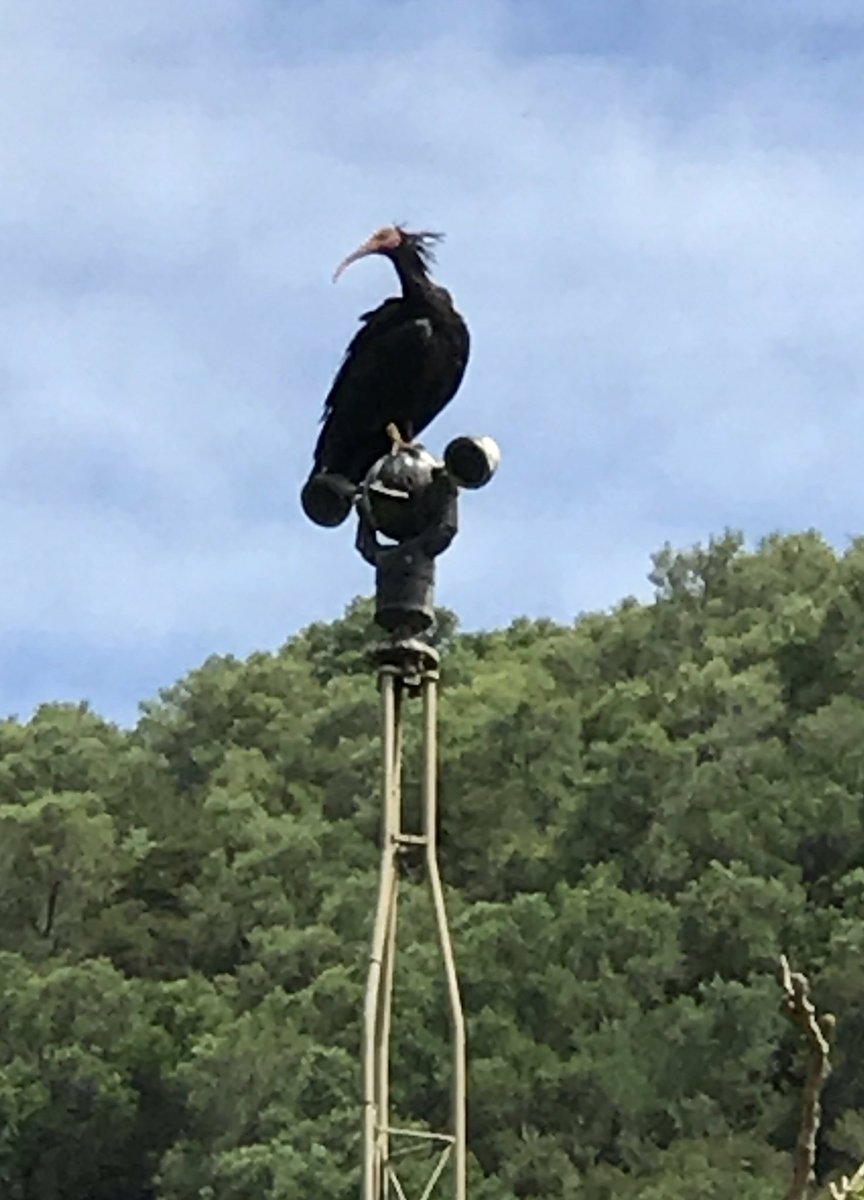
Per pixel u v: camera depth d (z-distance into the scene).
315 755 57.94
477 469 8.38
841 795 48.84
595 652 62.25
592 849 49.47
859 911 44.84
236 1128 40.66
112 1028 43.28
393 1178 7.90
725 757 51.53
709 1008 42.00
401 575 8.49
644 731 51.00
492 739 53.47
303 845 51.66
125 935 49.44
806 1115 6.92
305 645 65.62
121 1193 41.47
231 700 61.50
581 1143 39.69
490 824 51.16
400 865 8.27
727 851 47.97
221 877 50.84
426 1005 39.06
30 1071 42.53
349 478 9.55
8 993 44.03
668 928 44.66
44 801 51.94
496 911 45.16
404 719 9.29
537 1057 40.72
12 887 50.34
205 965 49.22
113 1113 41.81
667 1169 38.44
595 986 43.16
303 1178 38.22
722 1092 40.78
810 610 60.44
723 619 63.09
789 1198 6.88
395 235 9.95
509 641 65.44
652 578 66.38
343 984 44.28
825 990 41.56
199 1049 41.62
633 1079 40.66
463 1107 7.95
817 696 55.75
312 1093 40.78
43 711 61.31
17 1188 41.59
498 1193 38.09
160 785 57.03
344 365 9.68
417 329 9.53
